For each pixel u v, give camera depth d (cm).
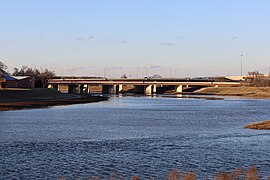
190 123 7956
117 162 4088
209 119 8838
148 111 11269
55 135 6059
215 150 4741
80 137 5862
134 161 4134
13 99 14925
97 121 8312
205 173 3638
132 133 6353
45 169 3772
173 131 6612
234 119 8838
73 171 3706
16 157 4300
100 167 3866
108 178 3475
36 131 6531
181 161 4138
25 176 3522
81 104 14500
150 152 4634
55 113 10281
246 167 3847
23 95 16162
